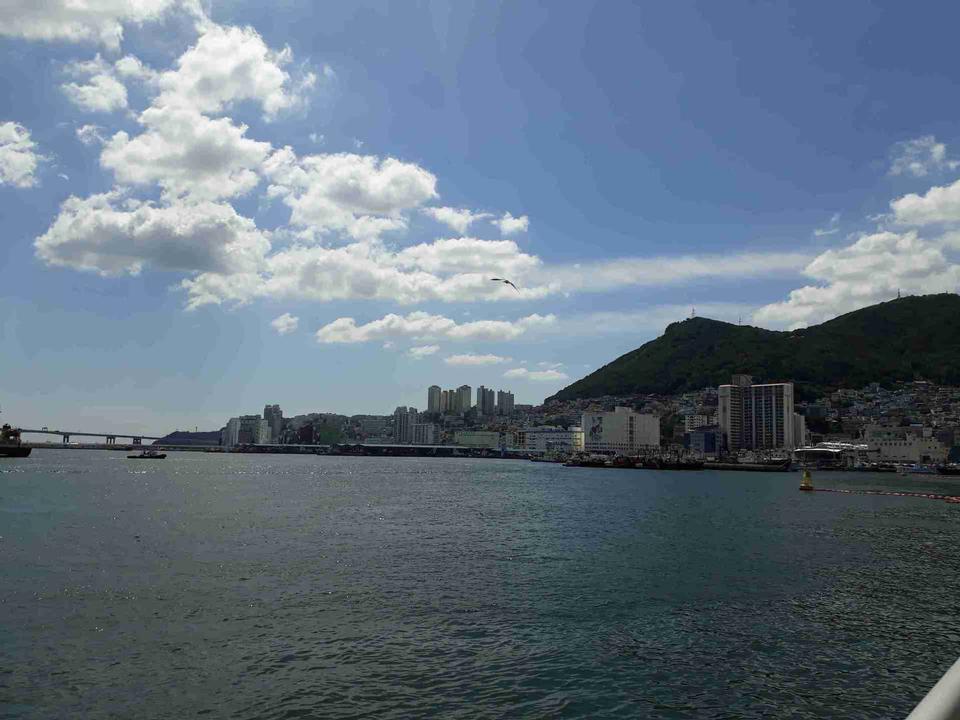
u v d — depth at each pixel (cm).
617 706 2328
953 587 4153
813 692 2475
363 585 4047
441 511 8719
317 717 2205
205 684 2464
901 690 2506
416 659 2758
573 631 3156
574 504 10138
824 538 6372
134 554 4978
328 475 19112
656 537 6309
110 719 2167
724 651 2902
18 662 2644
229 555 5019
